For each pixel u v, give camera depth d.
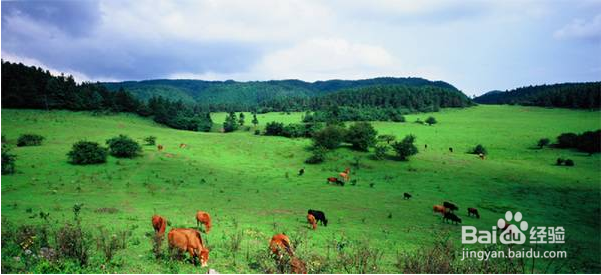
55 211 25.58
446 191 46.97
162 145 73.38
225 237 20.27
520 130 110.69
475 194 45.88
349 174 57.41
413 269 14.83
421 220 31.83
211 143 81.06
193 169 53.72
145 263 13.62
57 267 11.66
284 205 35.16
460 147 86.81
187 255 15.08
